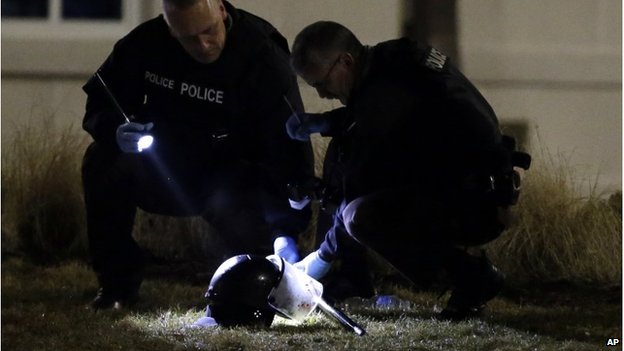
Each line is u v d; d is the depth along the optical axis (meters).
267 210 20.28
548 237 24.64
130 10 31.00
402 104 17.83
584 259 24.53
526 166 18.59
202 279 23.78
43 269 24.27
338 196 19.25
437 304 21.56
